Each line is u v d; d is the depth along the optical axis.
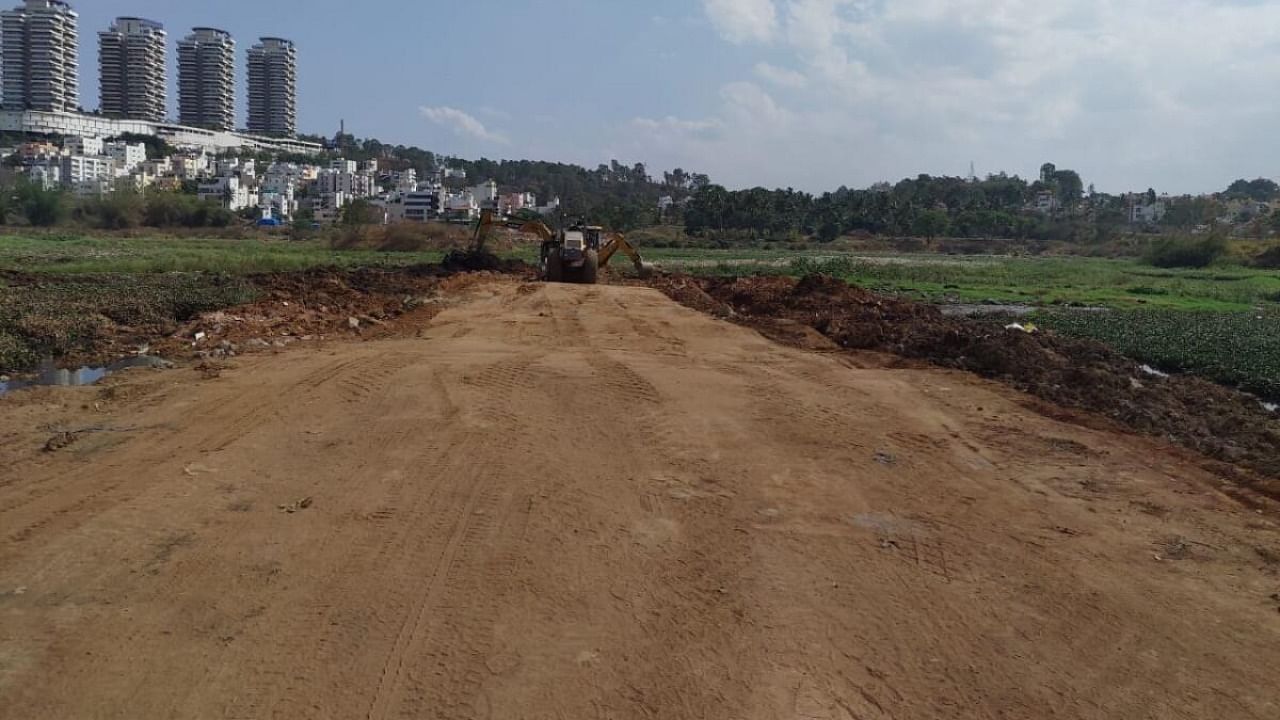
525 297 27.23
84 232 85.94
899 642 5.99
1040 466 9.95
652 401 12.45
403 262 49.59
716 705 5.18
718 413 11.89
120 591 6.39
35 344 16.45
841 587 6.75
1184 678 5.68
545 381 13.60
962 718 5.18
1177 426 11.91
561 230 35.91
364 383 13.29
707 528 7.82
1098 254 99.56
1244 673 5.75
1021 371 15.14
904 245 108.00
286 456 9.62
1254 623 6.39
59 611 6.08
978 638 6.08
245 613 6.10
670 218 128.25
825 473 9.47
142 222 96.31
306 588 6.49
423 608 6.22
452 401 12.20
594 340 18.38
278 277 27.75
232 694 5.15
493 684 5.32
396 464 9.38
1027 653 5.91
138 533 7.43
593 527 7.76
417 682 5.31
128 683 5.23
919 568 7.14
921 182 167.25
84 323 18.22
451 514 7.99
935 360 16.70
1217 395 14.40
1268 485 9.40
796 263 52.09
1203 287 44.06
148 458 9.50
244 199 144.00
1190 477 9.68
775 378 14.49
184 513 7.90
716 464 9.65
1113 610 6.53
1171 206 138.50
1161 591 6.86
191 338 17.53
